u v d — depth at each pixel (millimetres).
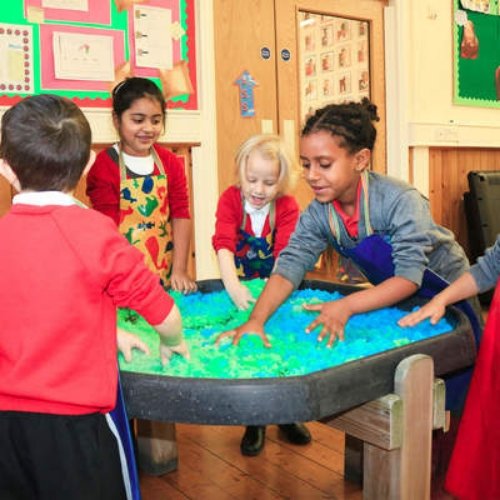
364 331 1411
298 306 1670
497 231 4152
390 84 4043
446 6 4234
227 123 3398
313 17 3695
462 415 1404
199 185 3283
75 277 1004
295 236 1680
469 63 4391
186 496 1729
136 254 1071
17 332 1002
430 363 1147
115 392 1033
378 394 1092
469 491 1333
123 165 2115
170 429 1862
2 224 1044
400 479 1139
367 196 1524
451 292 1423
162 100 2105
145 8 3020
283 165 1880
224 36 3348
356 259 1623
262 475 1845
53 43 2779
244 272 2119
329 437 2102
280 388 968
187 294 1900
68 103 1123
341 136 1420
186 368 1156
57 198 1055
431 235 1521
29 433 999
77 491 992
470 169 4523
